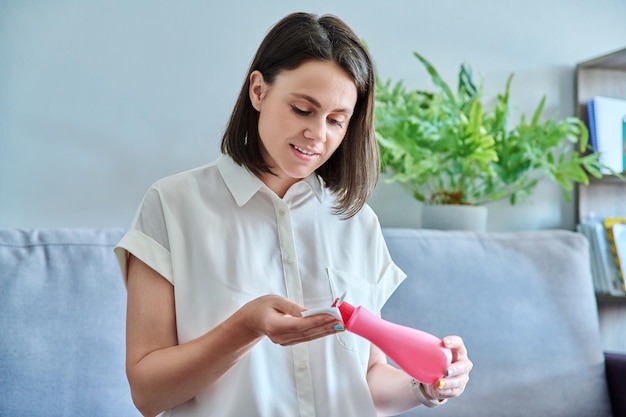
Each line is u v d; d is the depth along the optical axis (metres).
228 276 1.12
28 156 2.04
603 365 2.06
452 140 2.14
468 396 1.92
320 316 0.90
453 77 2.46
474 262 2.02
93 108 2.10
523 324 2.01
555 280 2.08
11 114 2.03
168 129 2.16
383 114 2.16
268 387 1.10
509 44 2.53
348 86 1.04
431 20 2.45
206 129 2.20
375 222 1.30
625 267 2.34
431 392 1.12
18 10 2.04
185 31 2.18
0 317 1.52
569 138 2.32
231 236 1.14
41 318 1.56
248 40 2.25
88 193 2.08
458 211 2.17
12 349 1.52
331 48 1.03
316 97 1.01
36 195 2.04
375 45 2.38
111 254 1.70
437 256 1.99
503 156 2.25
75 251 1.65
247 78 1.13
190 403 1.09
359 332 1.06
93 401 1.58
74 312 1.60
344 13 2.35
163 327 1.08
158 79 2.16
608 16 2.62
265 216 1.17
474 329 1.96
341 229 1.25
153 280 1.10
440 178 2.34
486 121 2.27
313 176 1.22
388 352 1.07
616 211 2.57
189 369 1.00
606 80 2.58
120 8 2.12
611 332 2.48
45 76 2.06
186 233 1.12
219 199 1.16
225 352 0.99
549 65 2.57
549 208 2.54
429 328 1.92
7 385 1.50
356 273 1.24
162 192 1.14
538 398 1.97
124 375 1.64
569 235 2.18
